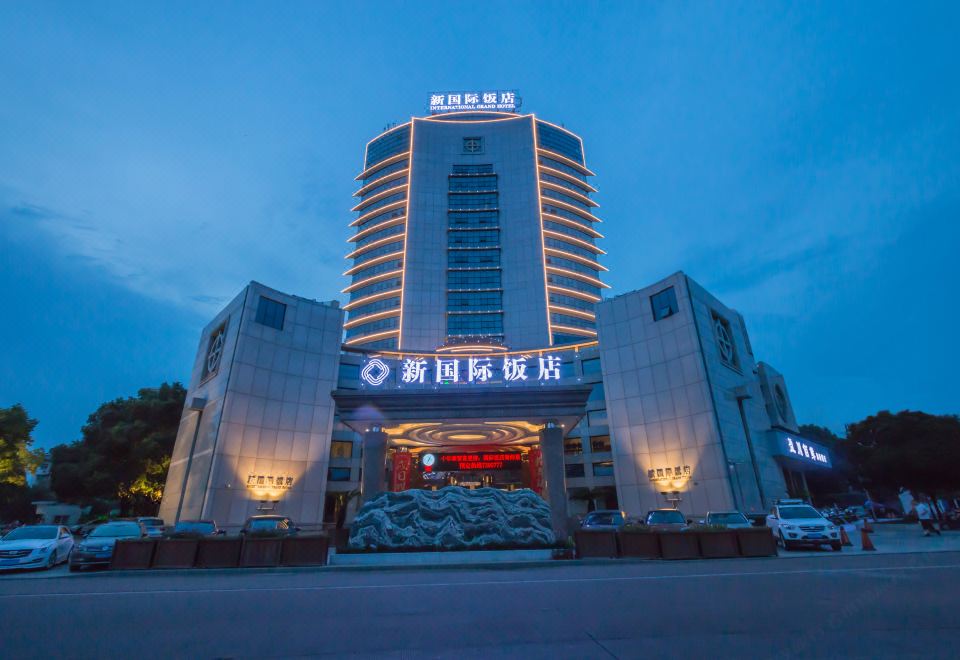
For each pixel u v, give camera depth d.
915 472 44.94
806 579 10.83
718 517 21.33
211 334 44.03
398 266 94.62
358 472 52.28
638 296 43.94
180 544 16.09
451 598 9.55
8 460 43.59
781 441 43.53
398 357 53.50
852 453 53.88
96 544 16.81
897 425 48.94
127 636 6.81
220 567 15.80
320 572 15.38
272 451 37.03
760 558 16.19
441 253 93.88
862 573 11.64
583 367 60.03
